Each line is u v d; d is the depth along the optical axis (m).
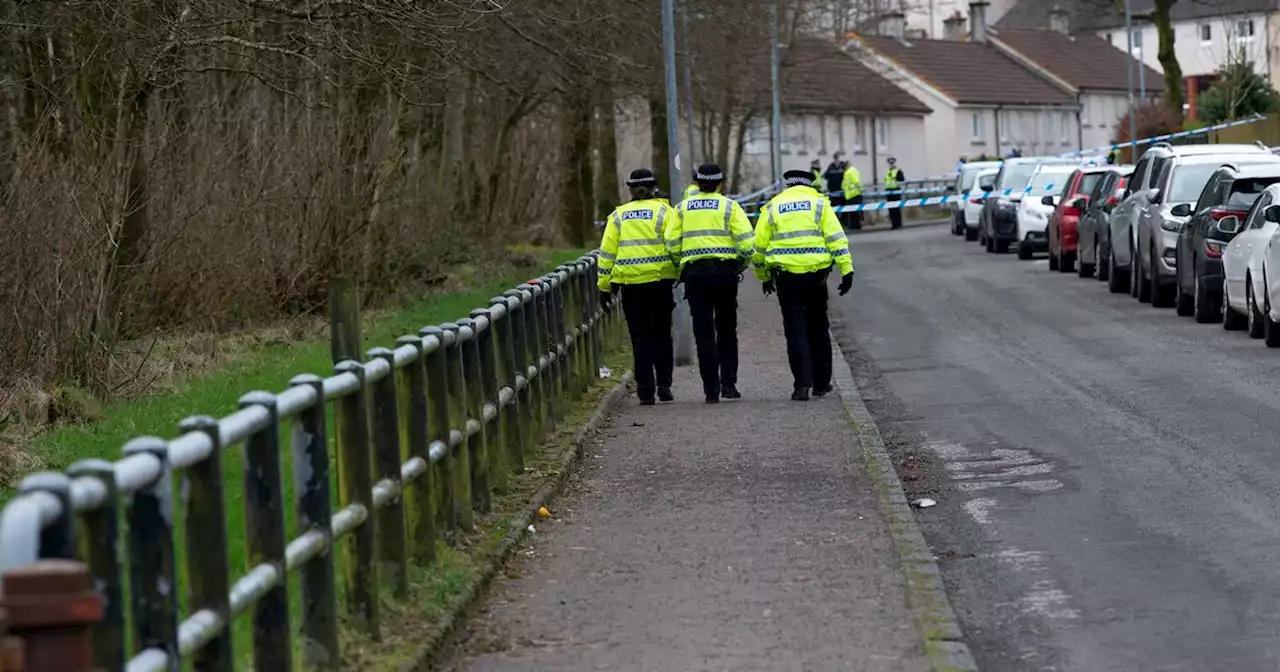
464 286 78.38
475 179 99.19
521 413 31.56
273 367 48.41
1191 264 59.31
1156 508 26.80
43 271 40.91
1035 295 72.81
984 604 21.42
